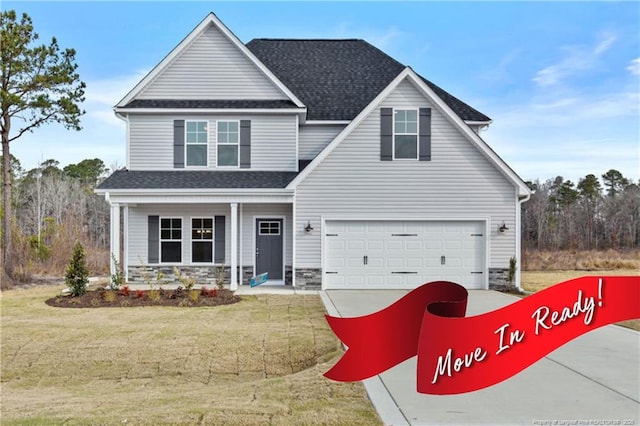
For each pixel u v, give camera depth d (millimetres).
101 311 12055
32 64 19938
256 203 16469
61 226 26359
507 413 5426
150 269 16594
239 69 16641
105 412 5703
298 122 16891
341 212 15438
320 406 5625
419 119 15547
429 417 5273
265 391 6344
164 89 16531
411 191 15562
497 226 15609
